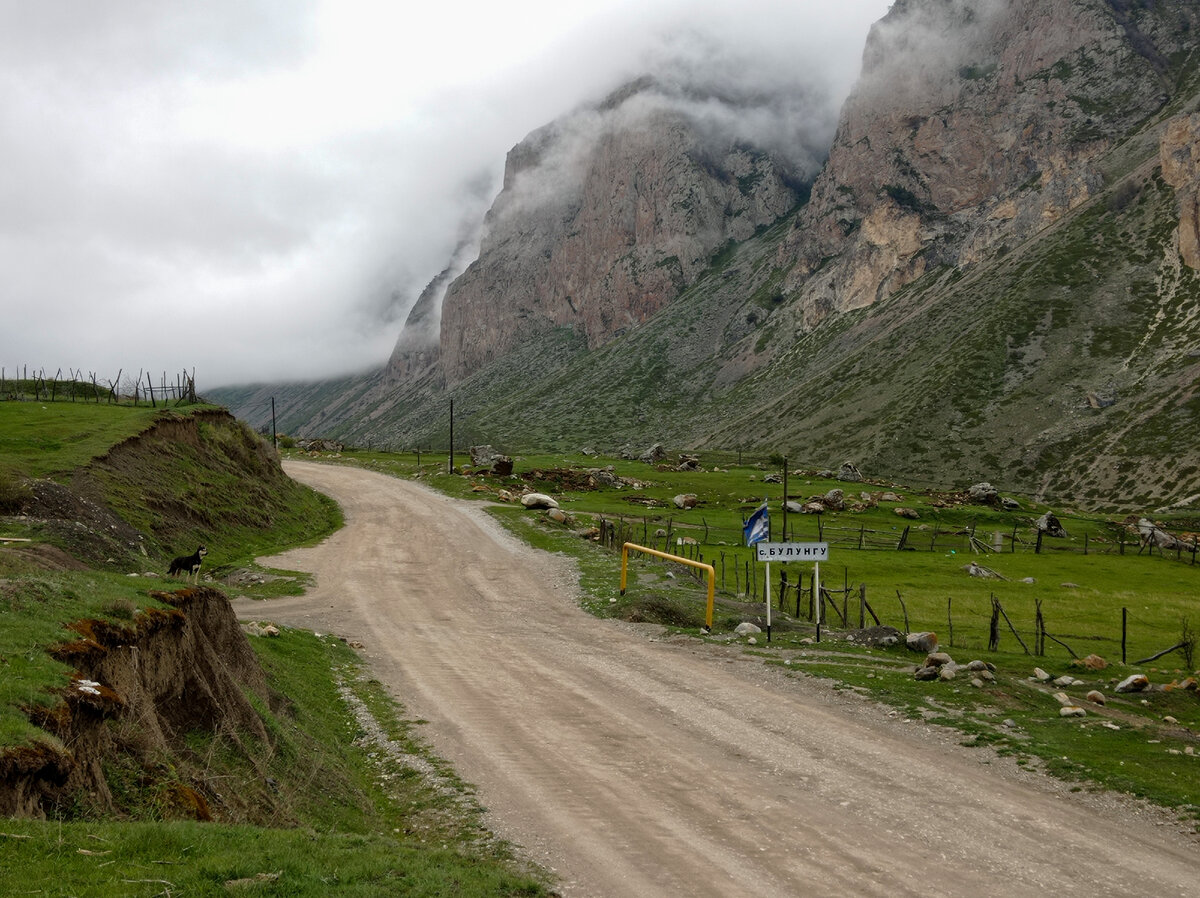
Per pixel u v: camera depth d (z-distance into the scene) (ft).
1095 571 186.19
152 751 37.52
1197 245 646.74
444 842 44.50
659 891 38.88
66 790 30.50
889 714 68.28
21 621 38.75
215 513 158.92
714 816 48.14
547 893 37.68
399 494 260.42
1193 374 540.52
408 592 129.59
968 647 106.52
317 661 80.38
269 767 45.70
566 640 96.94
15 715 30.22
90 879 25.26
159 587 53.57
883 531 245.24
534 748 59.88
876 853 43.62
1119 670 86.33
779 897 38.52
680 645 94.22
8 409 169.68
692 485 320.91
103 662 38.99
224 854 30.40
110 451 140.67
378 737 62.03
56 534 93.56
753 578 146.30
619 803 49.98
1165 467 472.03
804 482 345.10
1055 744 60.23
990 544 230.68
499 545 177.06
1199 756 58.03
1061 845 45.03
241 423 217.56
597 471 320.91
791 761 57.62
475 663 85.66
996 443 576.61
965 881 40.75
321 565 150.00
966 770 56.34
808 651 90.53
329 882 30.86
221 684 48.67
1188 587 165.89
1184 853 44.45
